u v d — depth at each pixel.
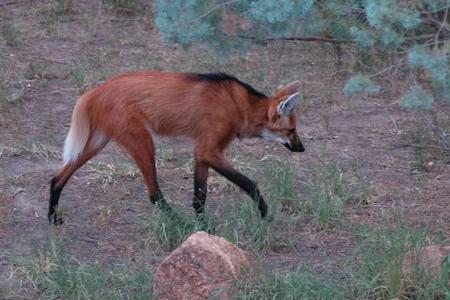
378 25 6.75
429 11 7.13
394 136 11.39
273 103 8.73
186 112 8.43
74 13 16.83
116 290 7.16
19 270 7.55
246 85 8.79
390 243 7.46
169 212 8.43
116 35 15.66
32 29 15.78
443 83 6.67
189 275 6.73
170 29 7.59
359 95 12.71
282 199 9.07
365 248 7.71
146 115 8.43
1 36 15.14
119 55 14.66
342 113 12.30
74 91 13.02
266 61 14.23
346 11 7.50
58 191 8.67
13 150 10.66
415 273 6.92
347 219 8.84
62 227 8.66
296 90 8.94
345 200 9.23
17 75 13.42
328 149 10.99
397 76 12.67
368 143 11.19
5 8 16.92
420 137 10.94
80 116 8.54
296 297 6.84
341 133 11.57
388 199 9.41
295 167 10.27
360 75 7.25
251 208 8.41
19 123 11.71
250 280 6.87
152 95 8.41
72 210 9.12
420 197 9.48
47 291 7.24
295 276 7.08
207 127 8.46
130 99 8.38
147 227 8.57
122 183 9.86
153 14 16.20
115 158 10.65
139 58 14.47
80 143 8.55
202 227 8.24
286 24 7.58
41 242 8.32
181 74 8.58
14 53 14.52
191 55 14.43
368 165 10.46
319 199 8.91
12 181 9.80
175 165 10.42
